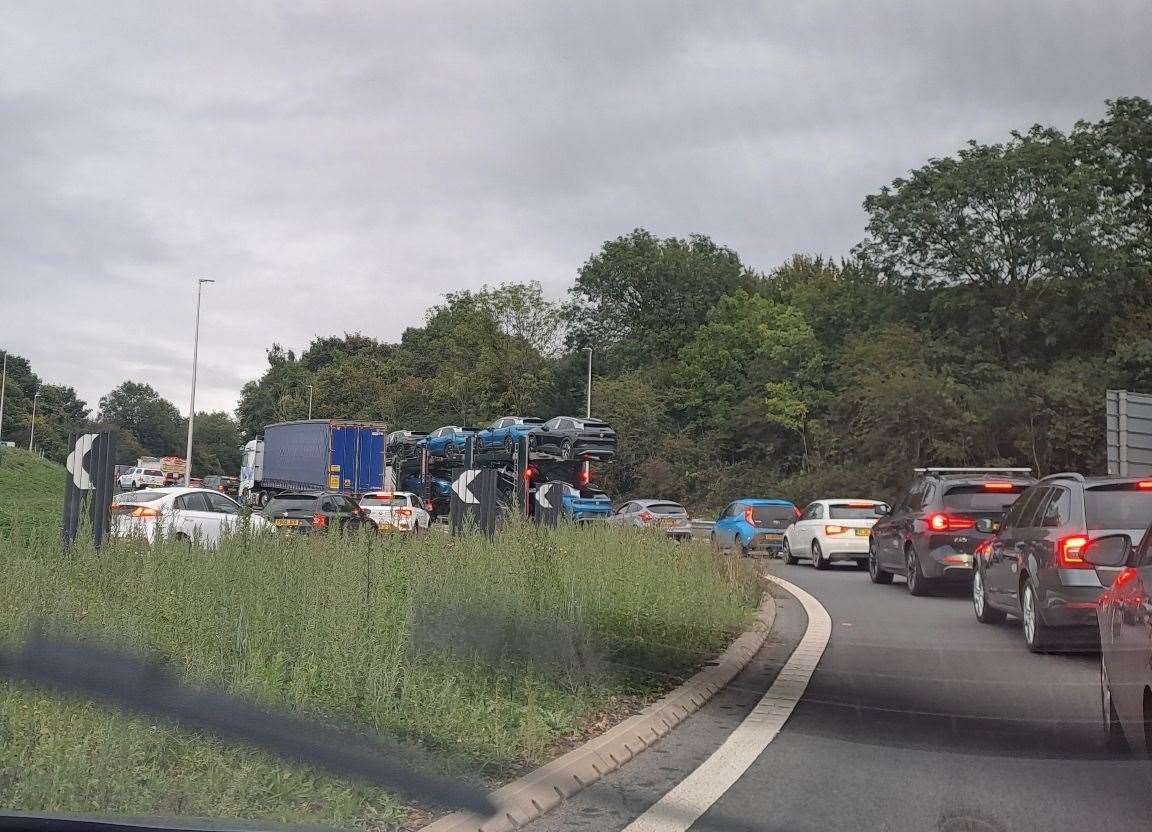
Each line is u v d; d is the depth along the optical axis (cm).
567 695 798
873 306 5709
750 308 7350
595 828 533
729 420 6675
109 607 842
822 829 533
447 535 1304
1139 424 2589
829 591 1920
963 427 4716
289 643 792
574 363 7750
